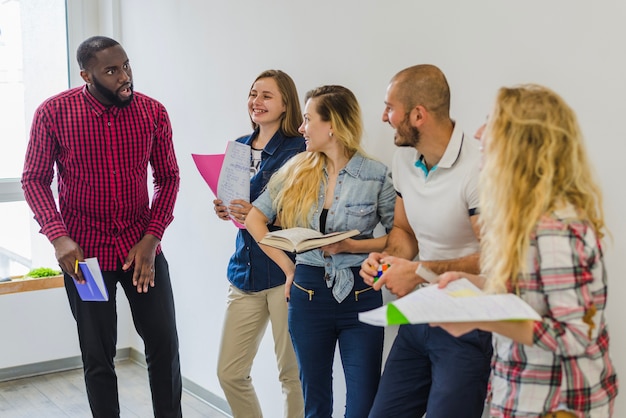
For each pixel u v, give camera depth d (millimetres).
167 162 3117
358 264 2396
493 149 1587
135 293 3080
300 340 2455
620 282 1985
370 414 2213
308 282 2434
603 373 1574
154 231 3035
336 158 2430
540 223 1524
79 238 2992
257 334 2982
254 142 2887
